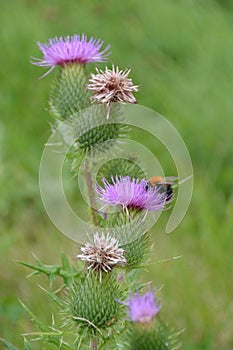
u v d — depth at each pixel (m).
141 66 14.23
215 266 9.25
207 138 12.42
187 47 15.34
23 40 14.84
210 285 8.85
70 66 6.52
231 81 13.83
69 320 5.53
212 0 16.84
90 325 5.36
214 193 11.04
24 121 12.80
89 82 6.29
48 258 9.32
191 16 15.97
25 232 10.22
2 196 10.55
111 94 5.96
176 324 8.37
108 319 5.38
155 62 14.74
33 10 16.34
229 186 11.54
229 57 14.54
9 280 8.89
